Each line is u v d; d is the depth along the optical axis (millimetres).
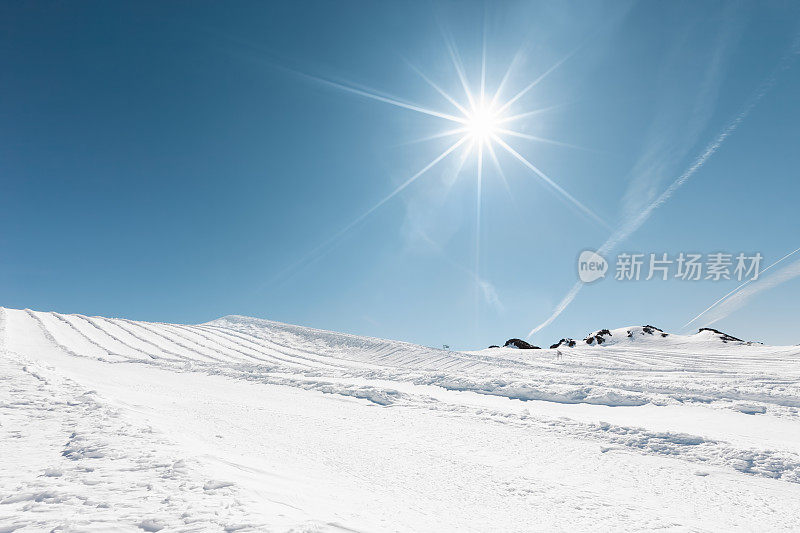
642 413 16891
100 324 51094
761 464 10305
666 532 6383
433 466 9586
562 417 15242
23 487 4789
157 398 16516
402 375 25375
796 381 22969
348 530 4004
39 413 9344
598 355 44719
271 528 3648
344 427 13500
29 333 41031
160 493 4625
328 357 43344
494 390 21188
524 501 7625
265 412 15281
